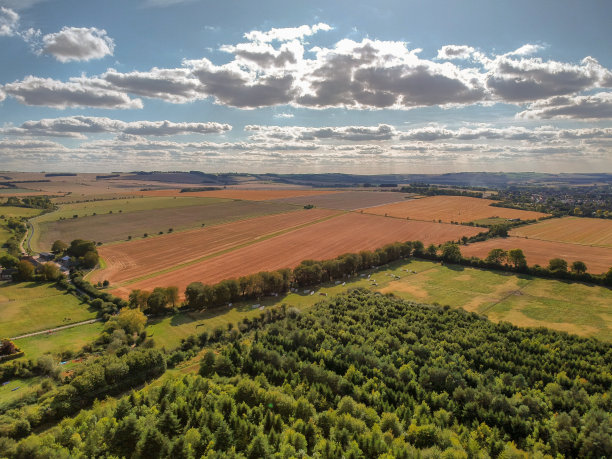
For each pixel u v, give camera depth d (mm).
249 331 107000
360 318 107875
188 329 108250
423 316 106875
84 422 60531
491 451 55406
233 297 131750
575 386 71250
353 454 51219
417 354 85375
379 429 56969
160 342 99562
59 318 111312
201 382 72625
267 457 52000
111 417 61500
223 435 55688
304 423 60219
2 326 104125
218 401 64938
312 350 88875
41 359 81438
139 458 53250
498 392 70875
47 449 51344
